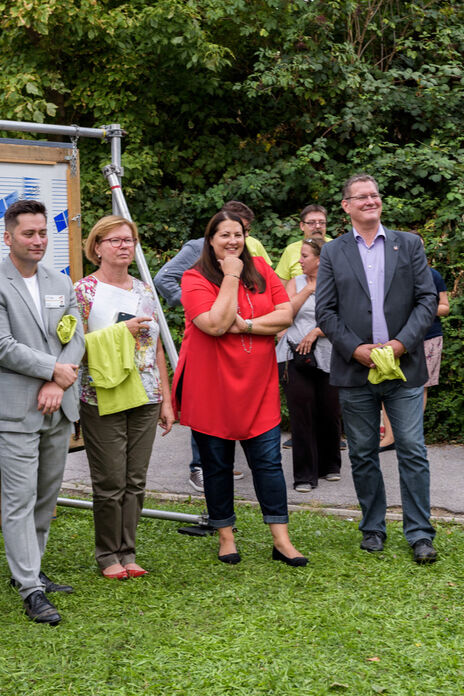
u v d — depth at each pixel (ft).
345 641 10.80
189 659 10.33
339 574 13.42
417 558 13.98
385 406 14.66
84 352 12.86
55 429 12.32
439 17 31.91
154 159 31.09
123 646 10.73
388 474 20.34
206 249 14.19
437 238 26.00
